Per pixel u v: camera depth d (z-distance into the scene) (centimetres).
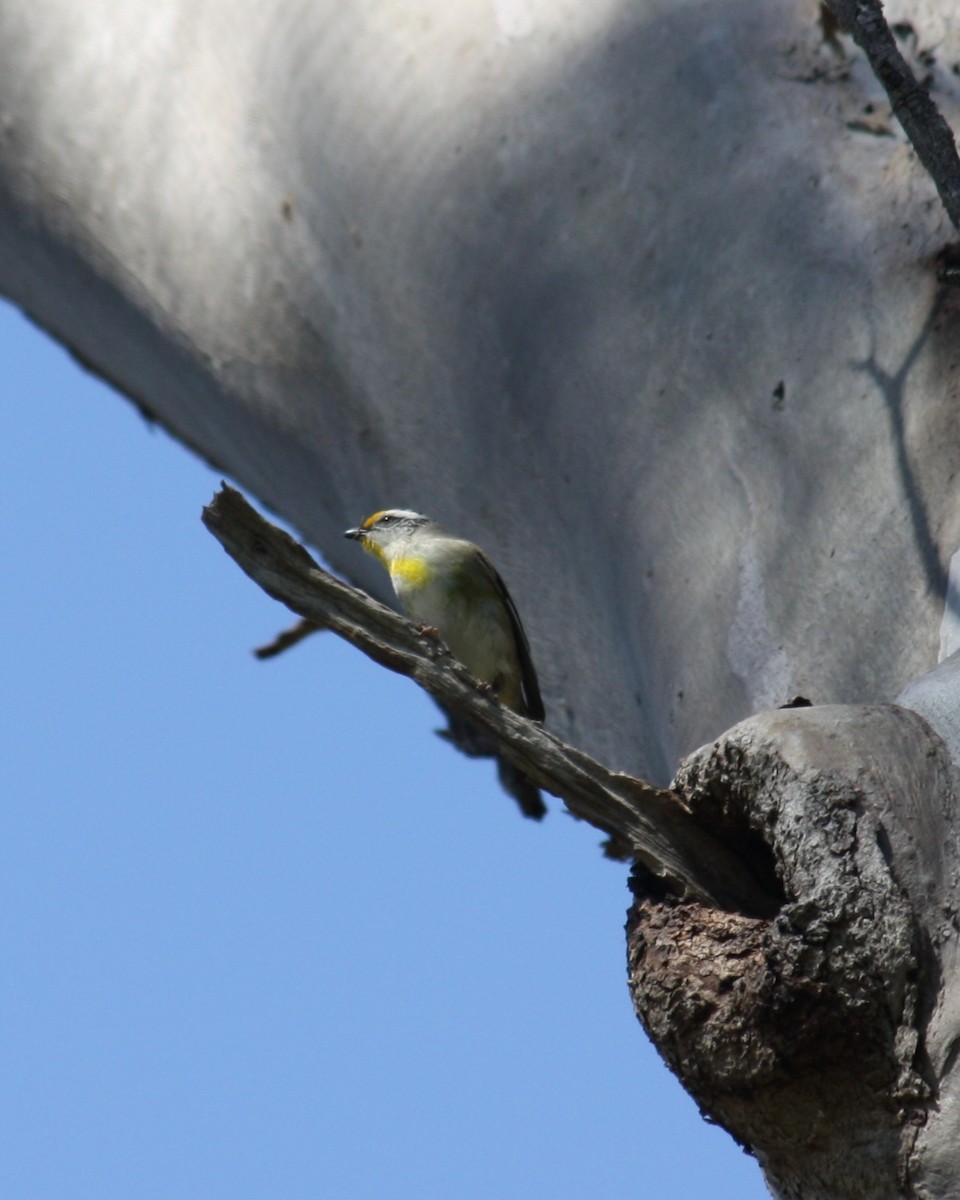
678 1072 619
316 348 1155
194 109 1220
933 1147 543
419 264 1076
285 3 1186
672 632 865
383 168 1098
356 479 1165
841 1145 570
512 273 1024
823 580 784
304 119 1149
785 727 624
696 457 884
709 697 824
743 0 984
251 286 1177
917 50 903
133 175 1232
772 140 921
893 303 817
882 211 854
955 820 588
